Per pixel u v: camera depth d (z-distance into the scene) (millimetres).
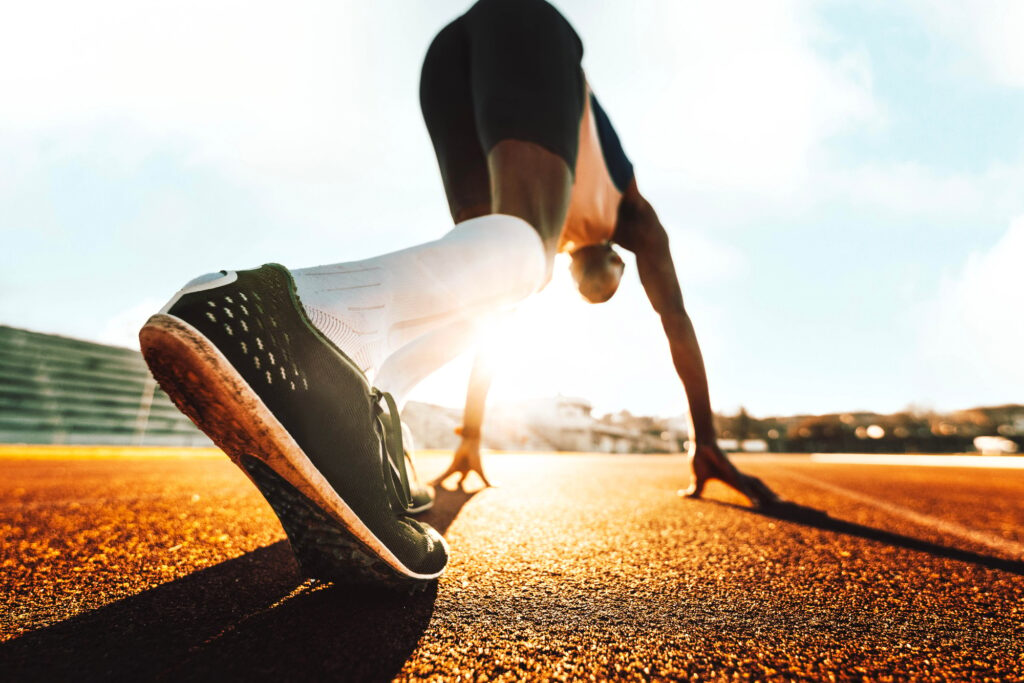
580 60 1325
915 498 2510
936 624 685
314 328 541
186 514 1429
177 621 597
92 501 1688
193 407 493
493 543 1099
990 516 1837
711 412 1996
